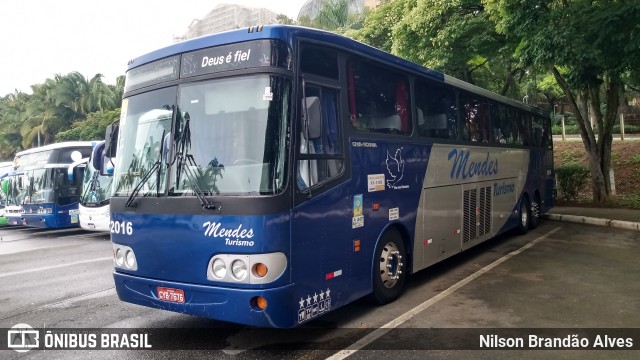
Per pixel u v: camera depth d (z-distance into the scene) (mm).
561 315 5586
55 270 9289
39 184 16062
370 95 5938
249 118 4480
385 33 18672
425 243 7074
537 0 11383
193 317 5953
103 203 13859
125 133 5348
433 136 7395
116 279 5203
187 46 4941
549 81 24547
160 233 4766
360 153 5609
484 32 14305
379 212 5949
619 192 17391
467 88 8609
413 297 6527
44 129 55750
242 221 4281
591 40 10891
